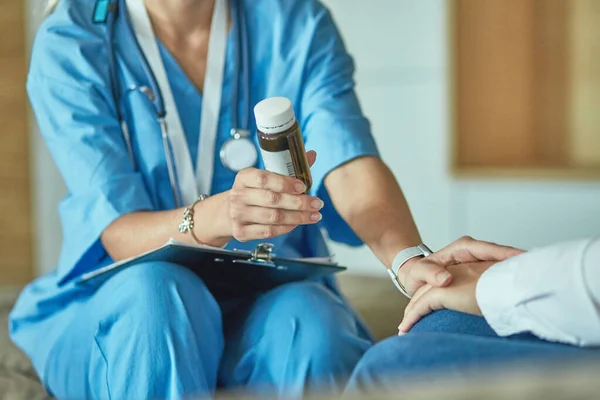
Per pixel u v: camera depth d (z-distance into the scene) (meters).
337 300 1.68
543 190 4.04
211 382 1.53
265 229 1.45
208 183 1.87
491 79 4.21
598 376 0.54
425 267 1.31
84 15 1.92
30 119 4.10
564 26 4.16
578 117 4.18
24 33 4.05
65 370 1.64
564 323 0.97
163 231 1.64
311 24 1.96
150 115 1.87
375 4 4.32
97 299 1.56
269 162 1.41
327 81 1.92
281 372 1.54
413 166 4.33
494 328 1.08
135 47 1.89
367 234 1.72
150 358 1.43
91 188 1.76
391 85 4.33
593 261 0.95
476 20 4.18
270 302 1.62
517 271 1.05
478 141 4.25
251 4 1.97
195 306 1.50
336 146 1.80
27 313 1.87
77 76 1.85
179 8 1.88
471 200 4.20
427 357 0.95
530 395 0.53
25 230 4.12
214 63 1.92
